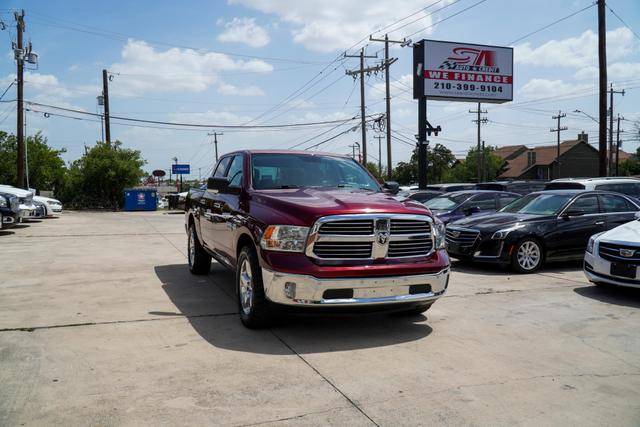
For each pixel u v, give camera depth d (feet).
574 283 26.04
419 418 10.94
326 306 15.16
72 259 33.24
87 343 15.70
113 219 76.43
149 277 26.89
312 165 21.30
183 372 13.39
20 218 52.06
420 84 79.61
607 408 11.57
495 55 82.84
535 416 11.13
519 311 20.18
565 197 31.63
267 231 15.94
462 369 13.85
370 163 214.28
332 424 10.64
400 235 16.02
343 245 15.48
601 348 15.75
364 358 14.65
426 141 79.66
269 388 12.44
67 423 10.50
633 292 23.77
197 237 26.81
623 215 31.65
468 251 30.19
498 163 255.29
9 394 11.89
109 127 126.11
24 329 17.12
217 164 26.09
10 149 153.99
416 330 17.49
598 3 67.87
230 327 17.63
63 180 159.02
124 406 11.33
